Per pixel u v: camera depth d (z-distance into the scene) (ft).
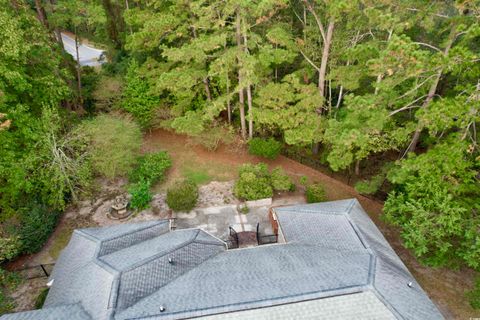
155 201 70.64
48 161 64.23
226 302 36.65
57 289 43.75
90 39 126.41
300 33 90.68
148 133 94.53
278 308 36.32
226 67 69.77
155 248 46.65
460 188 46.03
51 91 67.05
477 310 49.06
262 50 64.95
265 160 83.87
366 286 37.88
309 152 86.07
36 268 56.13
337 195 73.36
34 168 62.18
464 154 47.62
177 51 66.95
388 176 57.82
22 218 58.54
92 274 42.24
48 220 61.21
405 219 51.26
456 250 46.73
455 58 40.57
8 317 37.73
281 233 54.19
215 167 81.20
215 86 91.15
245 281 40.47
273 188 73.31
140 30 79.71
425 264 50.08
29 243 57.26
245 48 68.85
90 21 76.59
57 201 64.85
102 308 37.09
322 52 76.28
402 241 61.57
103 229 52.95
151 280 41.37
